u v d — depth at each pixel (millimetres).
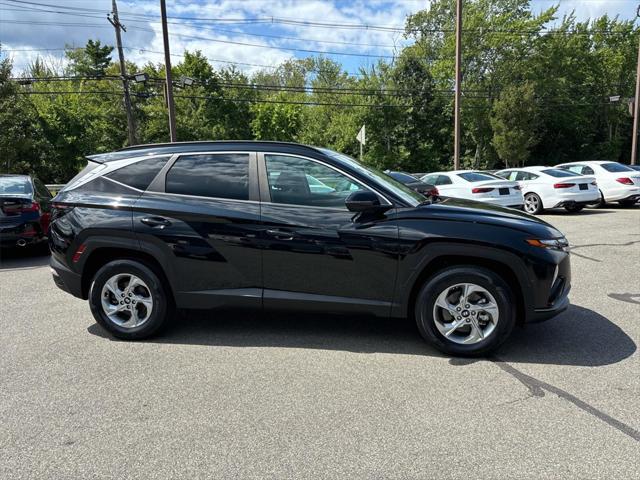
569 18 39969
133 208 4129
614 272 6445
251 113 42531
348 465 2438
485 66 39188
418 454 2520
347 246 3805
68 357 3904
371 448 2580
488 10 38406
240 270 4012
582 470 2363
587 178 13273
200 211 4012
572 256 7516
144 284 4180
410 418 2881
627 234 9531
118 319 4305
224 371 3590
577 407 2975
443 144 40188
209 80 39438
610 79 43438
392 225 3758
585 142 44219
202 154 4188
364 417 2900
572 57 40875
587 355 3770
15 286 6367
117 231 4125
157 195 4148
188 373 3564
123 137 37438
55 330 4566
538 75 40031
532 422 2812
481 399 3100
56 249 4348
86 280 4348
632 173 14195
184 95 38406
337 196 3928
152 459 2516
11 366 3738
